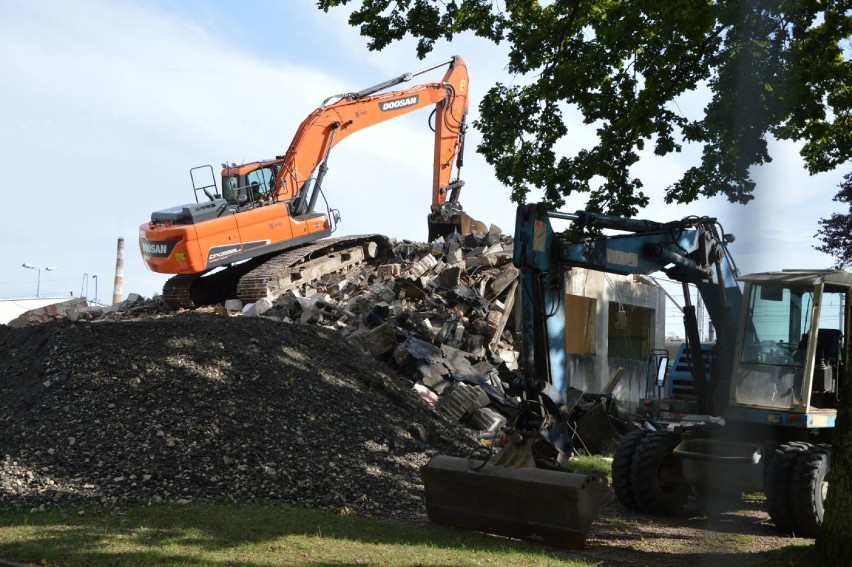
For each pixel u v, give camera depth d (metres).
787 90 10.08
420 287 20.39
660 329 26.36
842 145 13.09
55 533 7.46
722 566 7.57
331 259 23.00
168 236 20.20
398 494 10.04
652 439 10.51
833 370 10.44
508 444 8.59
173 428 10.25
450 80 25.86
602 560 7.71
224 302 21.44
